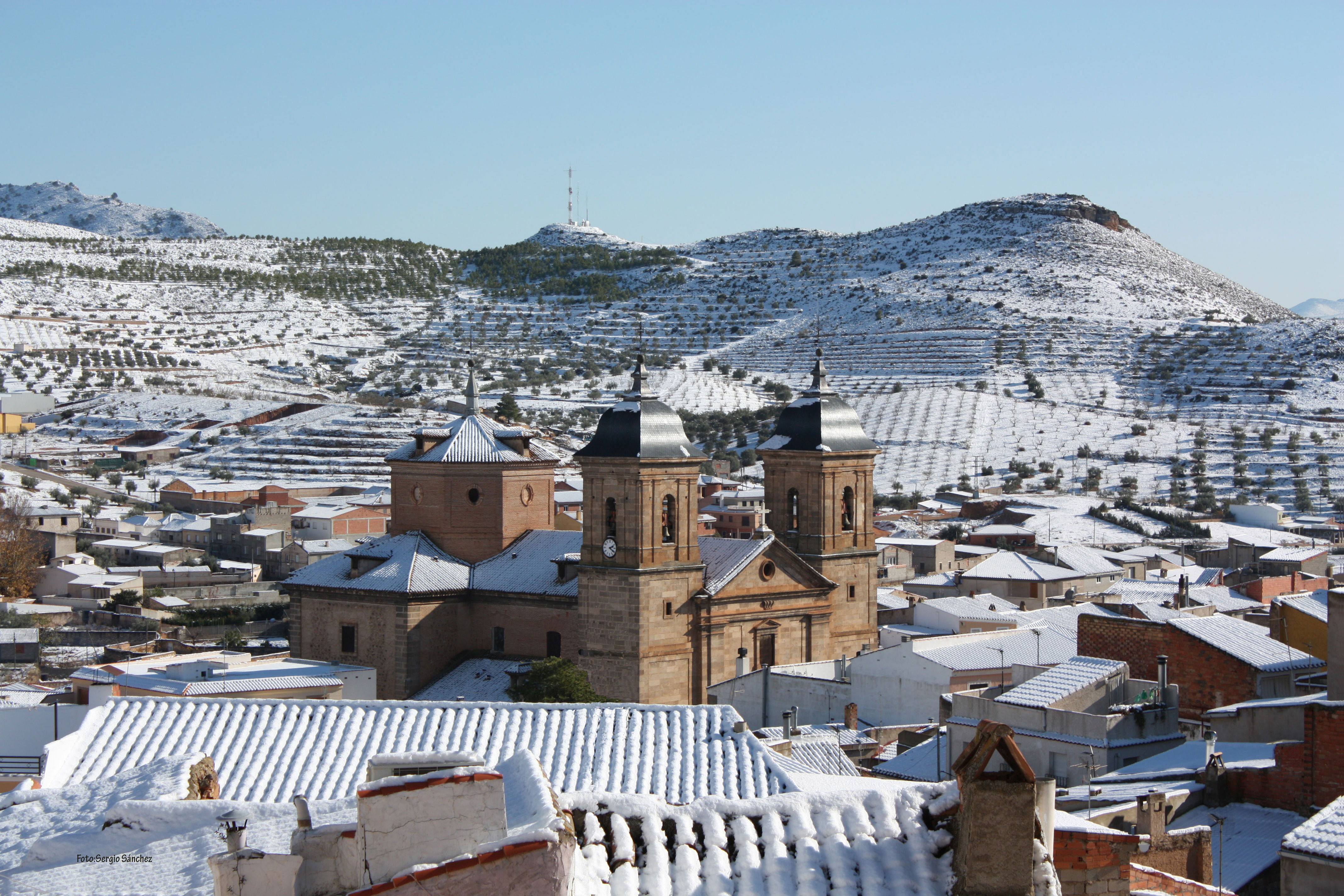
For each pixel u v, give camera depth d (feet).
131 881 88.69
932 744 242.78
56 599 581.53
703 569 343.87
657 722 150.10
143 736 143.95
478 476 375.45
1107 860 98.94
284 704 150.61
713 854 86.69
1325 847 125.49
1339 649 186.19
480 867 70.79
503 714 151.33
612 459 332.39
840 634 369.09
